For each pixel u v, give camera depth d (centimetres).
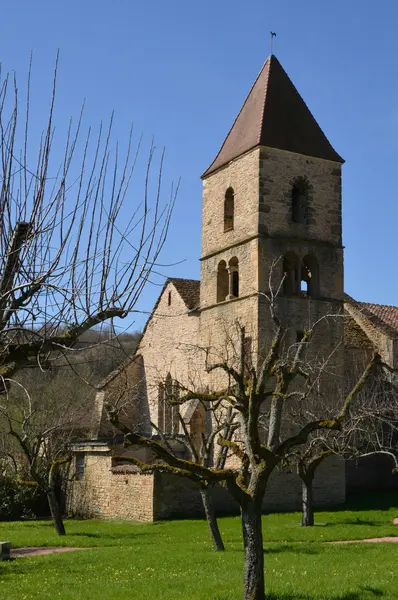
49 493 3053
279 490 3597
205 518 3372
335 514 3381
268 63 4200
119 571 1939
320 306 3822
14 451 3953
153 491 3388
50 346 1075
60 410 4094
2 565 2138
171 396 2136
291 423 3488
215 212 4138
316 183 3962
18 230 1062
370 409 3038
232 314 3850
